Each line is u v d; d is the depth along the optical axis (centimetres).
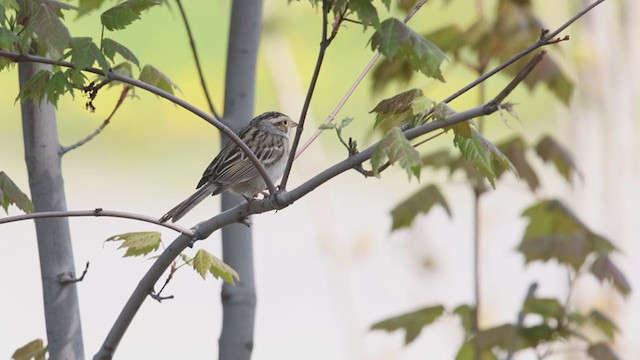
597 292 1168
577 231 883
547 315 848
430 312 890
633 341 1179
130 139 3072
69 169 2859
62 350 668
